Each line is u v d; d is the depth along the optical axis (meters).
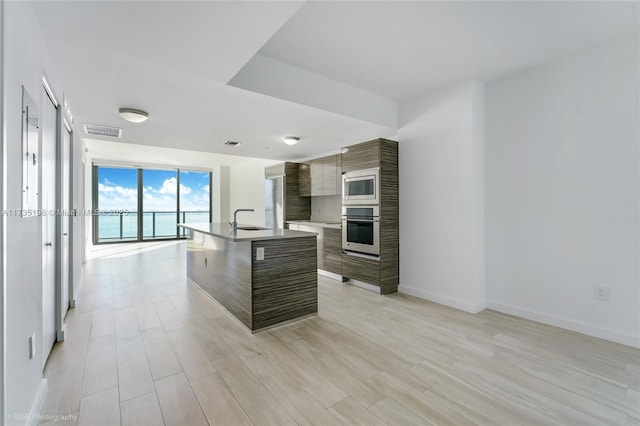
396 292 4.05
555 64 2.87
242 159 8.45
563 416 1.65
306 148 5.29
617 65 2.53
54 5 1.56
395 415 1.65
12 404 1.30
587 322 2.71
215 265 3.59
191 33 1.85
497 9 2.11
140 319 3.01
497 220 3.30
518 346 2.48
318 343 2.53
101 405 1.70
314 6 2.08
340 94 3.37
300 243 3.08
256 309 2.77
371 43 2.57
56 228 2.50
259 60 2.79
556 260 2.89
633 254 2.47
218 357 2.28
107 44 1.96
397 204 4.08
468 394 1.84
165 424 1.57
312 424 1.58
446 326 2.89
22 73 1.44
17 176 1.38
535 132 3.01
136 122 3.63
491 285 3.37
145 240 8.90
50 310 2.32
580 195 2.73
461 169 3.36
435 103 3.61
